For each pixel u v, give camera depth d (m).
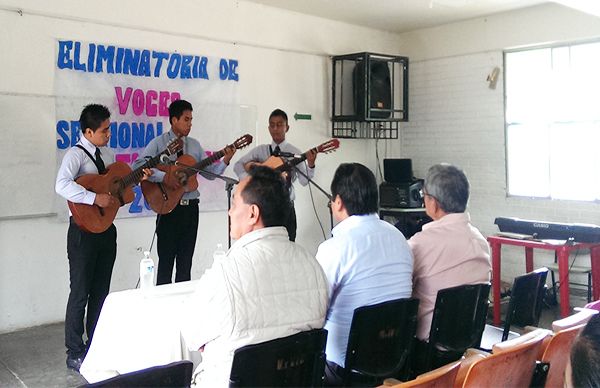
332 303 2.31
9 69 4.25
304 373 1.85
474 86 6.54
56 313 4.55
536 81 6.09
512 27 6.17
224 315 1.71
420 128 7.11
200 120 5.39
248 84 5.77
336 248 2.29
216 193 5.58
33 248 4.40
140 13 4.93
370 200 2.34
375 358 2.21
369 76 6.38
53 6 4.43
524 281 2.73
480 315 2.56
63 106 4.50
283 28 6.04
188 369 1.55
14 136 4.27
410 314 2.28
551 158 6.03
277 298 1.78
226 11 5.54
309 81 6.34
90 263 3.56
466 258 2.50
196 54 5.34
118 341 2.39
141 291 2.60
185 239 4.41
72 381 3.42
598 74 5.65
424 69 7.00
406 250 2.38
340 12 6.16
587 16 5.62
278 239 1.86
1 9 4.19
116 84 4.80
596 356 0.79
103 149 3.93
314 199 6.49
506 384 1.78
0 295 4.27
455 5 5.88
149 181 4.16
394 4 5.83
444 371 1.60
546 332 2.06
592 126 5.72
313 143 6.43
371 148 7.04
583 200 5.79
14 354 3.86
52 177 4.46
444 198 2.54
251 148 5.81
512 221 5.44
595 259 5.08
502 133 6.34
